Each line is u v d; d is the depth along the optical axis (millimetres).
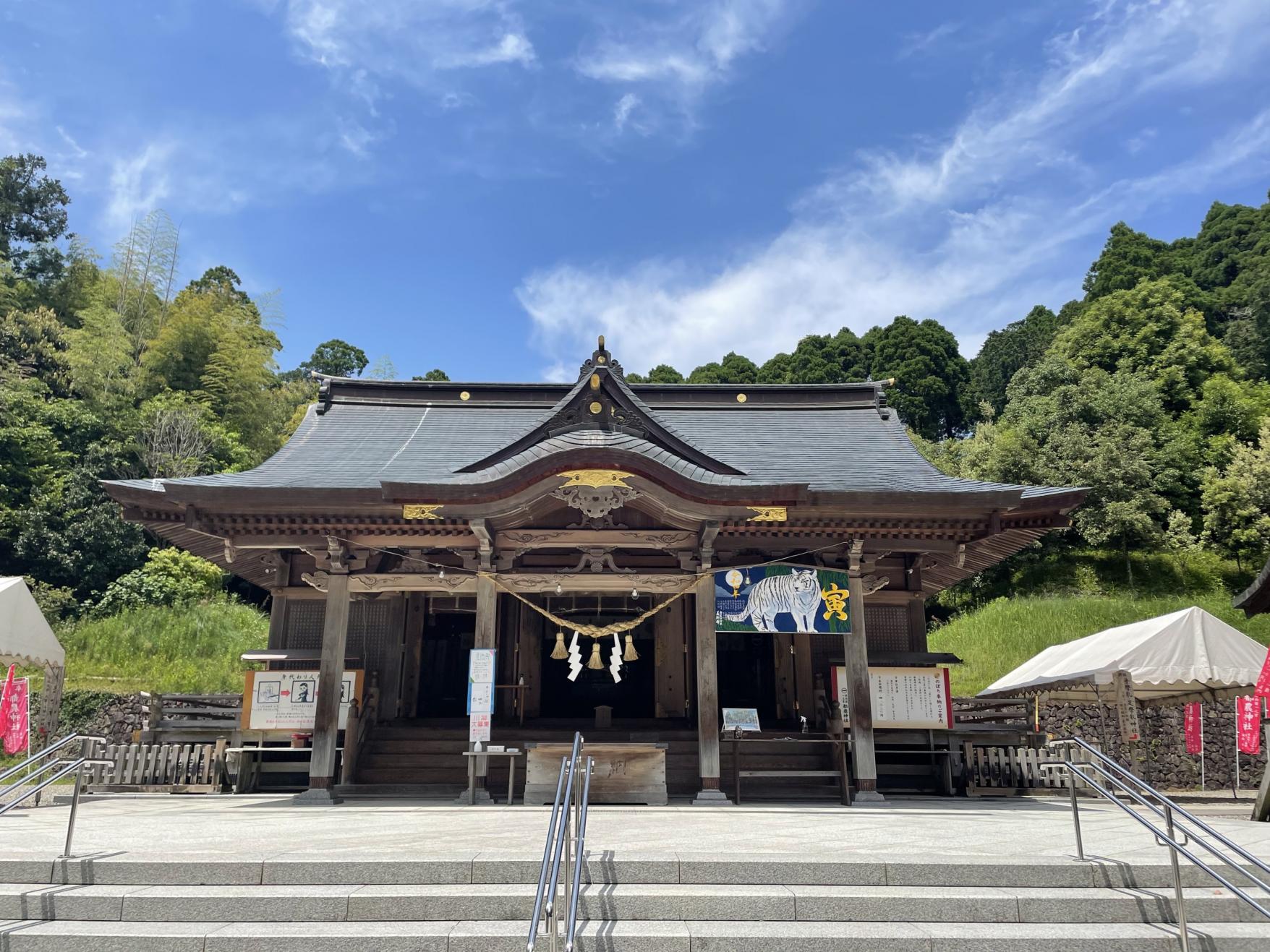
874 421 18266
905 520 13766
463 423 17875
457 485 12203
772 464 15766
